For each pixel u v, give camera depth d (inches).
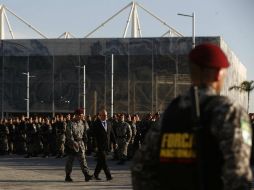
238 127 129.0
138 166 145.5
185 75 2942.9
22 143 1348.4
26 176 737.6
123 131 974.4
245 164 127.5
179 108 139.9
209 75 139.3
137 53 2984.7
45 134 1240.8
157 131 143.2
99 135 666.8
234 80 3538.4
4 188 590.6
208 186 131.2
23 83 3029.0
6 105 3021.7
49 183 644.1
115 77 3006.9
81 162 658.8
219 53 139.6
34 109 3014.3
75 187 601.0
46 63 3029.0
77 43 3026.6
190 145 134.2
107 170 674.8
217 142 131.2
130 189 583.5
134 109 2982.3
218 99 134.3
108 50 3004.4
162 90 2962.6
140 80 2982.3
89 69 3016.7
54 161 1082.7
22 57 3041.3
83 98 2942.9
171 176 137.1
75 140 653.9
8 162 1053.2
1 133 1343.5
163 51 2962.6
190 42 2930.6
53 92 3019.2
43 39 3046.3
